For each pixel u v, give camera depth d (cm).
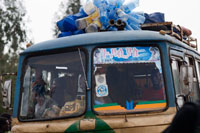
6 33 3266
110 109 417
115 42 436
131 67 430
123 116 410
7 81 487
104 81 427
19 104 473
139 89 422
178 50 493
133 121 402
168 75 425
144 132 399
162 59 430
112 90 423
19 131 452
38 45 481
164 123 401
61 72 454
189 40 667
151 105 416
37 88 468
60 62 457
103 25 516
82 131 411
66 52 454
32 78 475
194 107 233
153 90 421
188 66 417
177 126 236
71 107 434
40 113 454
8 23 3278
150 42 435
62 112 438
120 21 496
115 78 427
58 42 464
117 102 419
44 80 466
